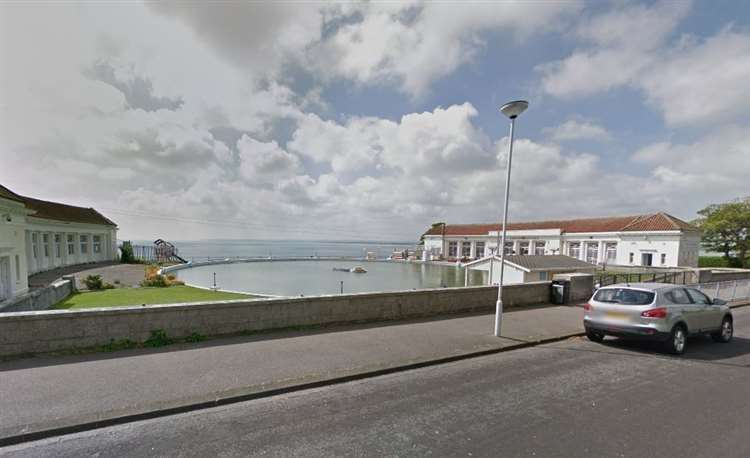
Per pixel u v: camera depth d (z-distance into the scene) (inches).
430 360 230.7
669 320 254.8
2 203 466.3
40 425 136.3
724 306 306.3
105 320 226.2
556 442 133.5
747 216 1298.0
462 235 2117.4
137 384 176.4
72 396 161.2
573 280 466.9
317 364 214.4
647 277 826.2
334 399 172.9
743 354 261.7
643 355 256.5
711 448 130.2
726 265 1411.2
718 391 187.5
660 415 157.8
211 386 177.6
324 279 1316.4
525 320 359.3
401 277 1432.1
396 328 309.0
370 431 140.9
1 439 128.3
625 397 178.2
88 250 1269.7
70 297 573.3
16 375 181.9
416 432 140.3
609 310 275.3
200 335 255.3
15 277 503.5
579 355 255.9
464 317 363.3
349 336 278.4
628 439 136.2
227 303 265.0
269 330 283.0
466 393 181.8
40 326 209.9
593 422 150.3
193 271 1455.5
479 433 139.9
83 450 125.9
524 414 157.5
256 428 142.9
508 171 300.7
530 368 224.5
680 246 1289.4
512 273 960.9
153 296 603.2
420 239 2945.4
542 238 1734.7
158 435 136.7
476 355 251.4
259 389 176.1
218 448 127.5
